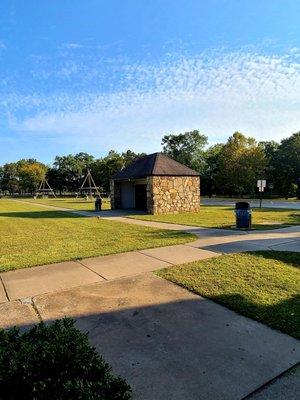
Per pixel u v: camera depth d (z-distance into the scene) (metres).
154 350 3.76
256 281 6.06
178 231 12.91
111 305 5.10
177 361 3.54
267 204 32.84
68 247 9.88
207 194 66.44
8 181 108.88
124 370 3.38
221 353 3.68
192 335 4.11
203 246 9.52
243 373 3.32
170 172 22.75
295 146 52.81
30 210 28.19
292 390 3.06
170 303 5.14
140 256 8.38
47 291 5.81
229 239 10.68
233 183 54.12
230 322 4.45
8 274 6.96
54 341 2.62
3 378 2.22
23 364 2.31
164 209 22.50
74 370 2.38
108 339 4.02
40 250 9.49
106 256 8.45
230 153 54.78
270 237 10.98
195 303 5.12
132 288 5.87
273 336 4.05
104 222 17.20
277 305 4.91
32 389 2.15
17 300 5.39
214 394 3.02
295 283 5.93
